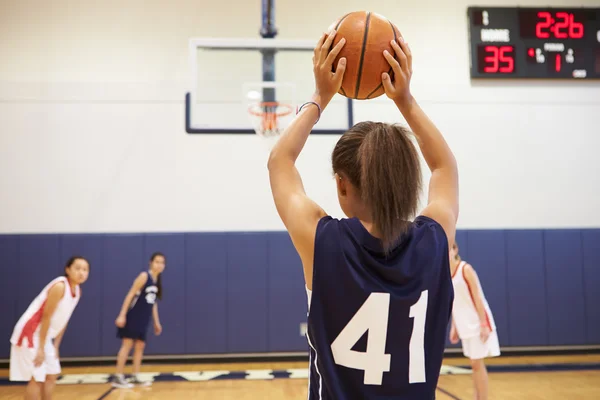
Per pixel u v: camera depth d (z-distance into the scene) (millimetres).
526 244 7758
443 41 7961
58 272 7277
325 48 1090
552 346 7652
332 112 5844
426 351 937
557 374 6219
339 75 1062
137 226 7496
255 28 7766
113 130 7570
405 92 1104
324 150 7762
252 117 5453
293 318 7473
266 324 7434
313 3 7859
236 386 5758
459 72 7949
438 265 966
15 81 7500
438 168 1116
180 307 7363
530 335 7621
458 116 7906
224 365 7086
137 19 7695
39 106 7508
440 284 966
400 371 907
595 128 8023
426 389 919
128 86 7629
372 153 942
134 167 7566
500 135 7930
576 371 6406
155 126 7625
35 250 7293
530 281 7707
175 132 7645
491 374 6242
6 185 7379
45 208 7402
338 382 903
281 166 1032
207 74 5668
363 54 1078
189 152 7645
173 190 7582
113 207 7488
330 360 913
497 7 7836
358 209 1002
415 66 7922
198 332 7348
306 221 966
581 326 7680
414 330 918
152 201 7543
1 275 7227
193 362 7277
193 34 7719
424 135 1115
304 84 5512
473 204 7816
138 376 6047
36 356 4047
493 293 7652
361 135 995
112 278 7324
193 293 7402
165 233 7480
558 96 8016
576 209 7914
